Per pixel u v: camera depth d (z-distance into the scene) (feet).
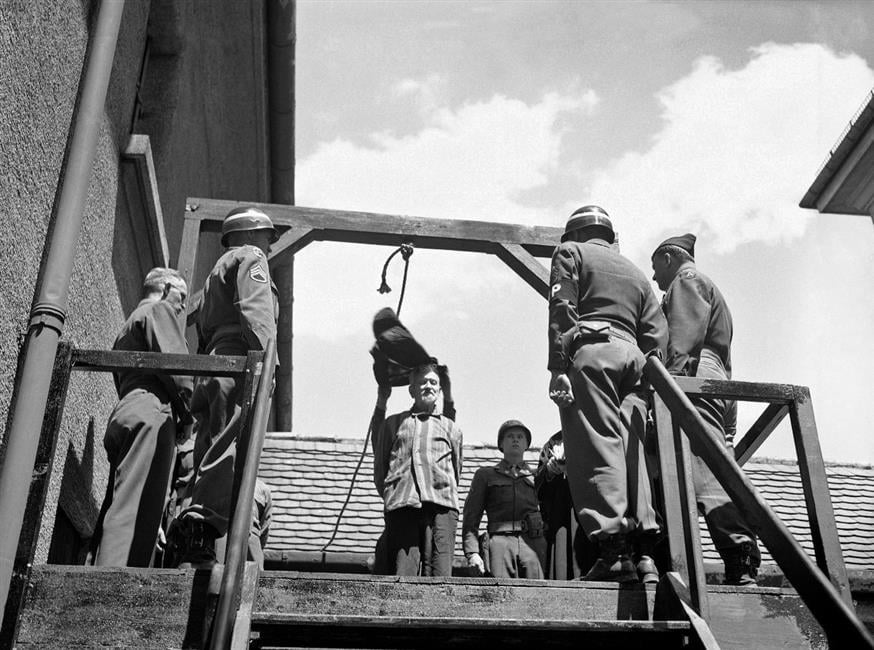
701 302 18.94
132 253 24.52
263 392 14.08
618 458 16.12
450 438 21.06
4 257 15.66
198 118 33.32
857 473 40.01
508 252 27.89
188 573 13.33
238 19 35.94
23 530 13.96
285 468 36.55
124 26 23.36
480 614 13.93
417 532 20.16
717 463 13.24
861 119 36.22
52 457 14.73
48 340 16.07
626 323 17.65
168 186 29.55
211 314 17.89
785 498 37.78
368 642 13.23
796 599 14.20
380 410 21.72
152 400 17.39
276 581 13.79
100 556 15.88
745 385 15.93
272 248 26.99
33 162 17.10
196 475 16.62
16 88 16.17
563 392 16.70
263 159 44.39
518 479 22.98
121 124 23.30
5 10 15.64
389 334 21.71
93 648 12.84
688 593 13.98
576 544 19.58
